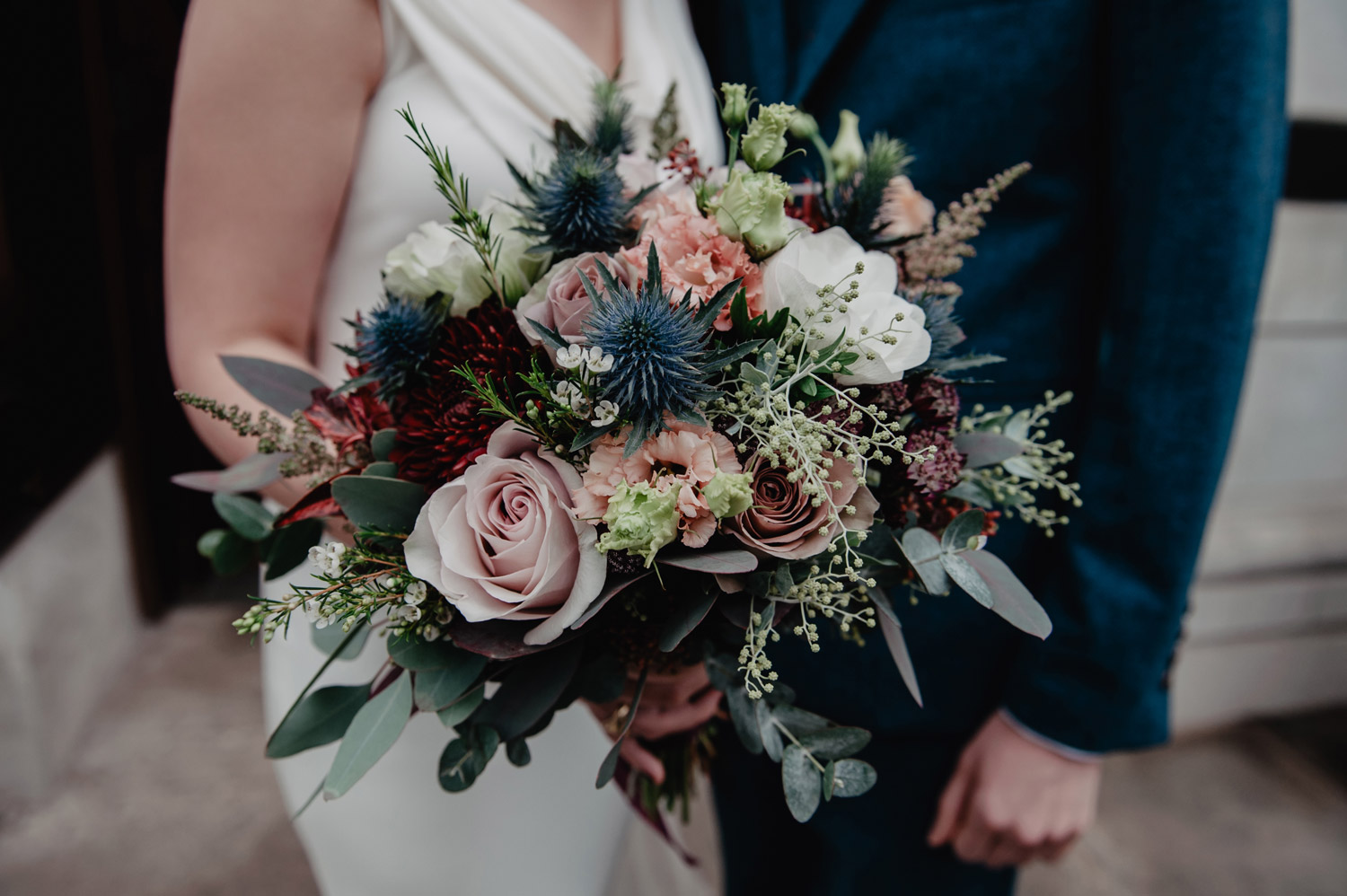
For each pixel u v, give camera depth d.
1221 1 0.95
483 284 0.80
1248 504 2.58
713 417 0.73
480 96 0.97
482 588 0.71
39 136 2.46
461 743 0.77
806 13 1.14
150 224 2.79
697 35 1.30
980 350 1.16
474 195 0.99
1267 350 2.46
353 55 0.93
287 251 0.95
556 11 1.05
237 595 3.10
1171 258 1.00
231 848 2.16
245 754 2.45
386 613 0.78
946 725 1.26
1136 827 2.40
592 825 1.29
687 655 0.82
